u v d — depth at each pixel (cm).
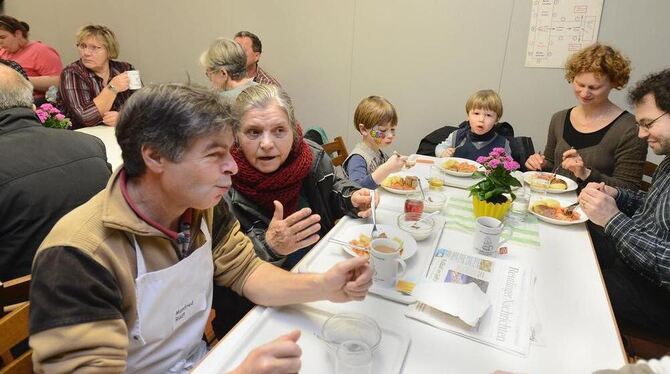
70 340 68
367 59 342
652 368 69
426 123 342
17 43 355
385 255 103
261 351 71
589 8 280
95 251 75
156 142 75
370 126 220
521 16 295
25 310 83
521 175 201
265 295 101
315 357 83
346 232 138
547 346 88
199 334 101
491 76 314
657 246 129
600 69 202
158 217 88
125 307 82
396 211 160
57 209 137
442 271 114
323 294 96
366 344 83
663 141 135
